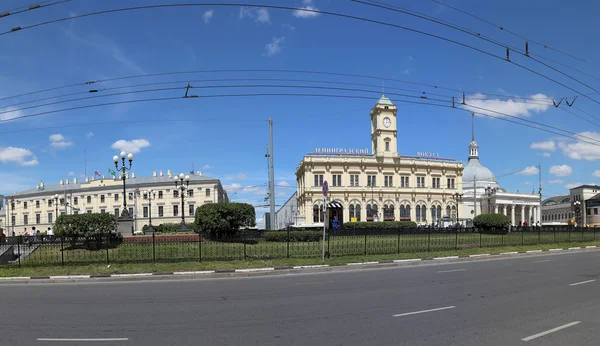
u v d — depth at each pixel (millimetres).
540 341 6852
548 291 11789
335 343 6824
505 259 23438
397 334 7320
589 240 37531
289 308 9688
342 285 13492
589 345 6629
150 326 8086
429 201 83500
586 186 112750
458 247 27234
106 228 22641
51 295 12367
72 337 7348
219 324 8180
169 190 92312
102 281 16281
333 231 34781
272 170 36344
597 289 12117
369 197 79812
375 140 83875
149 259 19375
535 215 104438
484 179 109625
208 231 26844
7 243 22172
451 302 10211
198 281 15695
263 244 24969
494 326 7820
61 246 20562
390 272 17469
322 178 78375
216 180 91875
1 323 8477
